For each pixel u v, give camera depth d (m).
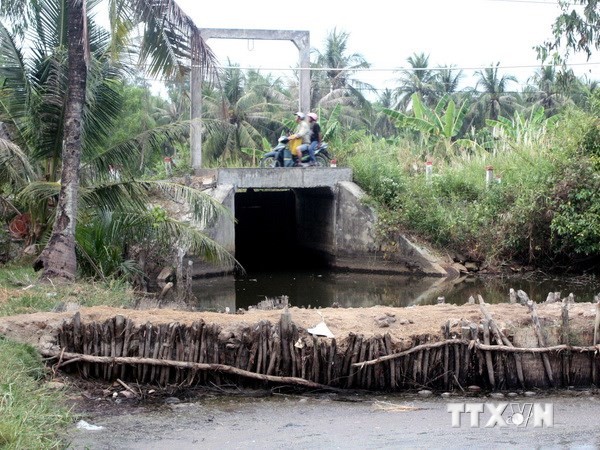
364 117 56.28
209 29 25.67
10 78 17.33
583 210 23.30
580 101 47.12
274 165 26.92
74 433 8.16
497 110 56.50
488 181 25.89
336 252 26.34
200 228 22.75
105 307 11.50
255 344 9.92
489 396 9.75
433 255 24.67
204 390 9.80
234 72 45.56
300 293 20.58
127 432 8.27
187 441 8.03
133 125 36.25
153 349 9.85
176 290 18.28
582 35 17.03
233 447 7.85
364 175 26.59
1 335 9.85
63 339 9.95
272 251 32.16
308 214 29.83
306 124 26.39
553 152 24.69
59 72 16.83
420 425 8.58
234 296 19.89
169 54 15.50
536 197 23.89
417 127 33.41
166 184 17.38
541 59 17.42
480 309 11.06
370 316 10.90
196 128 18.33
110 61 17.66
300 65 26.86
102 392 9.57
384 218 25.14
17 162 17.09
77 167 15.66
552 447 7.82
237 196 31.44
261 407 9.27
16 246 19.02
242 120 44.59
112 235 17.66
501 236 24.48
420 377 9.96
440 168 29.14
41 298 12.88
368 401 9.55
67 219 15.52
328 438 8.13
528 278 23.53
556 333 10.38
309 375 9.91
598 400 9.61
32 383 8.81
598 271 24.06
